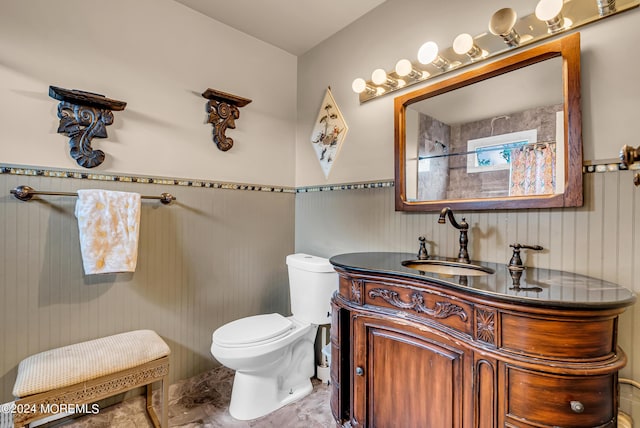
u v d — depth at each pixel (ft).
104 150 4.99
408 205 5.15
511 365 2.65
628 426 3.06
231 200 6.55
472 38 4.27
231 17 6.16
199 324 6.07
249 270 6.84
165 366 4.54
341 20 6.20
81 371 3.85
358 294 4.06
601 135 3.39
